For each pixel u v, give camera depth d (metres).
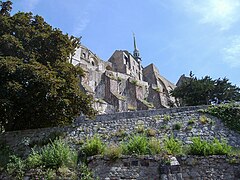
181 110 20.05
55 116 20.22
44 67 19.48
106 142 18.98
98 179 12.83
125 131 19.53
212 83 43.69
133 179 12.73
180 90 45.69
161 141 17.58
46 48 22.75
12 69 18.33
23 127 21.28
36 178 13.04
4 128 21.91
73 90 20.80
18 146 18.98
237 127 18.28
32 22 24.70
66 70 21.48
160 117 19.86
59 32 23.28
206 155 13.36
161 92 66.25
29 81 18.31
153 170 12.78
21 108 19.30
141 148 13.94
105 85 57.59
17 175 13.41
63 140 19.30
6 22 22.72
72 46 25.62
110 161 13.30
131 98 60.81
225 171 12.78
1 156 16.27
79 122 20.64
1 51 20.72
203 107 19.91
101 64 71.69
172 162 12.73
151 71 81.38
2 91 17.47
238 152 13.94
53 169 13.24
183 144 17.94
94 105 46.72
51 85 18.47
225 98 42.75
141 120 19.95
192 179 12.66
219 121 18.88
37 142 19.02
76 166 13.41
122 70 75.62
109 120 20.38
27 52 21.36
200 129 18.62
